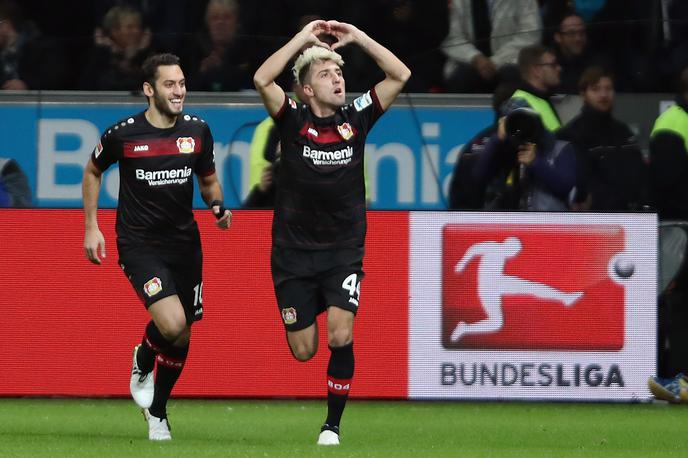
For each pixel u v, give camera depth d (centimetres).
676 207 2969
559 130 2969
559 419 2681
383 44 2964
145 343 2172
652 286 2902
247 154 2938
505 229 2888
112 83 2927
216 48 2939
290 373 2889
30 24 2912
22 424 2502
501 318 2888
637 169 2969
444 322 2886
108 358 2878
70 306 2872
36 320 2870
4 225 2861
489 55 2956
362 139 2161
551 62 2962
